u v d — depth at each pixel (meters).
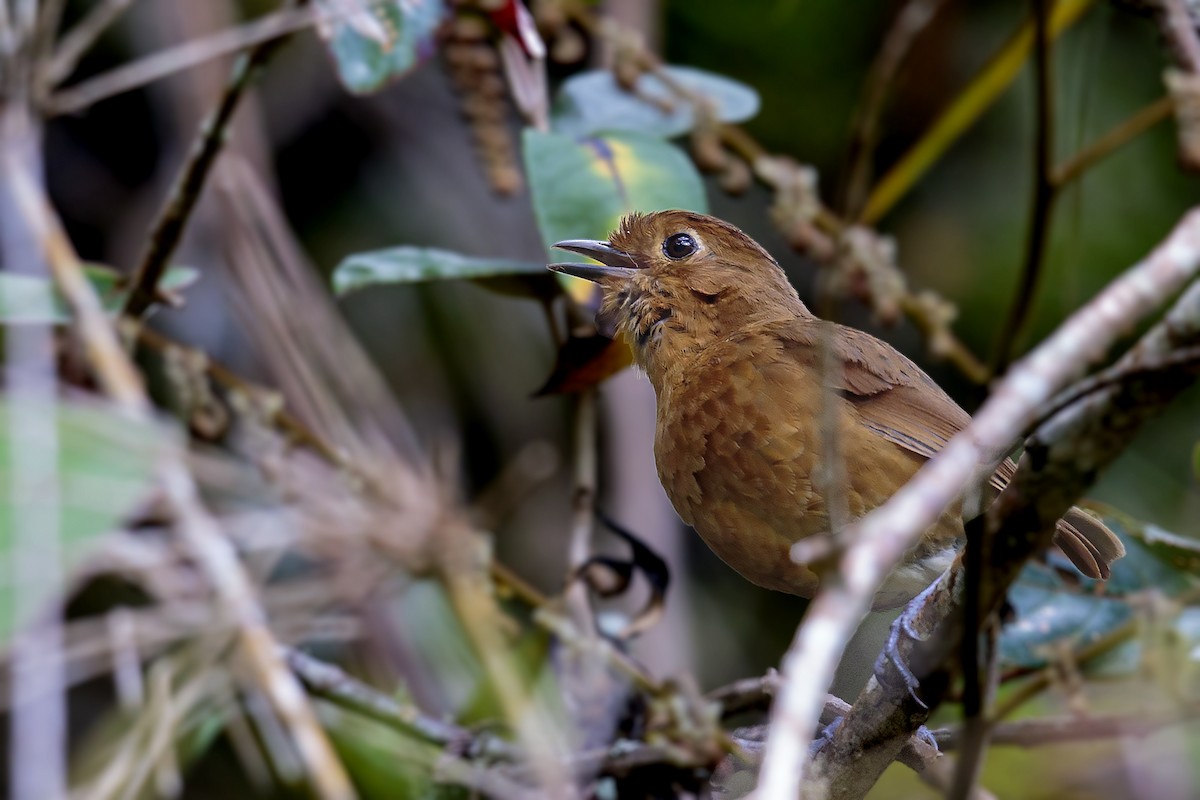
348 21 7.42
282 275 8.90
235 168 8.95
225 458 7.99
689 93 8.66
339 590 7.30
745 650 11.62
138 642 6.74
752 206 11.98
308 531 7.14
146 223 10.93
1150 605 7.79
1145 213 11.17
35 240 6.59
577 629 8.07
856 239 8.73
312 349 8.64
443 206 11.57
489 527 8.48
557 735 7.60
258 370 10.20
